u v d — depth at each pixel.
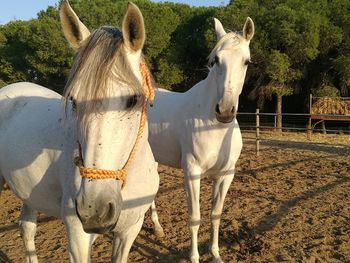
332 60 15.25
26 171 2.28
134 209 2.09
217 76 3.15
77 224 1.93
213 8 19.19
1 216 4.68
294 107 19.55
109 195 1.59
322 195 5.36
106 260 3.44
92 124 1.58
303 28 14.68
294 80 16.12
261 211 4.73
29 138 2.31
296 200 5.16
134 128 1.72
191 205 3.34
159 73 18.61
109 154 1.60
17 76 21.80
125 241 2.24
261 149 9.59
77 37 1.81
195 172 3.36
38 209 2.46
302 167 7.26
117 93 1.59
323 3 15.84
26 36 19.95
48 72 20.17
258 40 15.01
